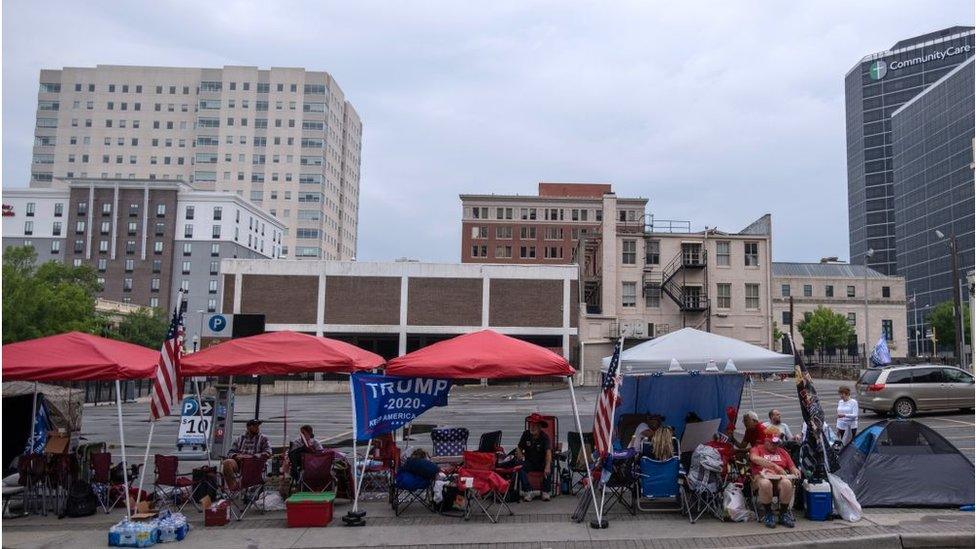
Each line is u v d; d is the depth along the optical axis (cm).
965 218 11762
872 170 16438
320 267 5928
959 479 1008
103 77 13575
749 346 1107
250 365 1033
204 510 980
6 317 4988
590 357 5784
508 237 11038
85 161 13412
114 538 842
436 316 5912
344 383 5303
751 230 6244
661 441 980
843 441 1432
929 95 12900
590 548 822
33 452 1117
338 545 841
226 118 13500
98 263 10681
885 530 862
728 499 933
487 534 879
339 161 14725
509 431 2122
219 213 10975
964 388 2134
